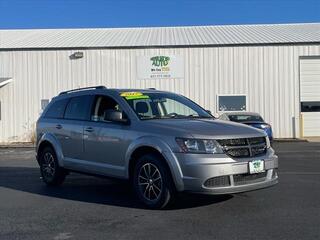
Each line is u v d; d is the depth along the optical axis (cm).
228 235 628
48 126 1027
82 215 757
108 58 2673
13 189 1014
